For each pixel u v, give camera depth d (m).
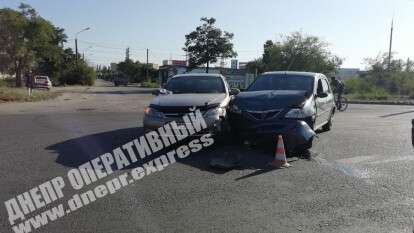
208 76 12.12
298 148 9.62
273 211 5.84
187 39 52.72
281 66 48.66
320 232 5.14
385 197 6.53
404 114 21.30
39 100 29.70
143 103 27.22
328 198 6.45
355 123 16.33
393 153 9.97
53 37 58.34
